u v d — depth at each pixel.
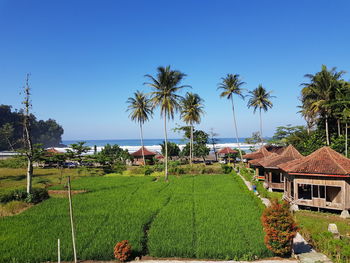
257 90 53.44
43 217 19.02
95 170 50.28
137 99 58.50
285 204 15.19
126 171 51.56
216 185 32.62
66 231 15.91
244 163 61.66
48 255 12.76
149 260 12.75
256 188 29.78
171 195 26.56
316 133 42.94
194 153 65.44
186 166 53.56
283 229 12.81
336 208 20.72
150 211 20.19
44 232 15.83
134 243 13.84
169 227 16.33
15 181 38.50
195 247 13.55
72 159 52.84
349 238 15.06
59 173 48.53
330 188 23.36
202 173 47.38
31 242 14.30
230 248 13.01
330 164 21.56
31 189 25.31
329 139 40.59
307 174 21.78
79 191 29.06
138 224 16.95
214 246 13.30
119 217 18.59
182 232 15.48
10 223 17.70
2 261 12.34
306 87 40.81
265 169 33.97
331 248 13.12
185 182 35.41
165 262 12.51
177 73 38.88
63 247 13.48
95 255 12.87
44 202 23.67
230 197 25.09
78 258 12.84
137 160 66.31
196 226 16.52
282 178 31.12
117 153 68.88
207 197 25.14
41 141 154.12
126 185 32.94
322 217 20.34
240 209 20.45
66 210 20.83
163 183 34.53
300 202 22.48
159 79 38.69
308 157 24.12
